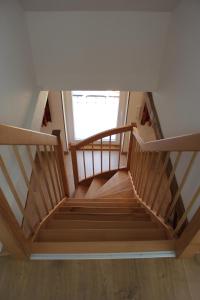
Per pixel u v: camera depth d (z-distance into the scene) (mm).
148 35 2293
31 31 2225
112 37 2297
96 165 4445
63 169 2613
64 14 2109
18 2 1908
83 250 1529
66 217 2123
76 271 1479
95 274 1472
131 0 1968
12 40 1787
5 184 1561
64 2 1959
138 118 4203
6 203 1150
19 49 1972
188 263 1529
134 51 2416
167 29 2254
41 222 1771
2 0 1578
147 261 1527
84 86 2699
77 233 1661
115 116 4582
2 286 1411
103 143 4777
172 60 2178
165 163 1717
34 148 2498
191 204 1405
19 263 1501
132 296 1389
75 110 4473
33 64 2463
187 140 1179
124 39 2316
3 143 962
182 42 1930
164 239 1649
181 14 1934
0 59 1543
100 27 2215
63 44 2336
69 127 4504
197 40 1659
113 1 1977
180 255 1503
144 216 2152
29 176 2176
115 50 2400
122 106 4199
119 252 1539
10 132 1028
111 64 2520
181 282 1452
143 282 1447
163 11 2115
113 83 2699
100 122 4691
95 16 2131
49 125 4285
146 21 2188
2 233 1190
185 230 1406
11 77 1758
